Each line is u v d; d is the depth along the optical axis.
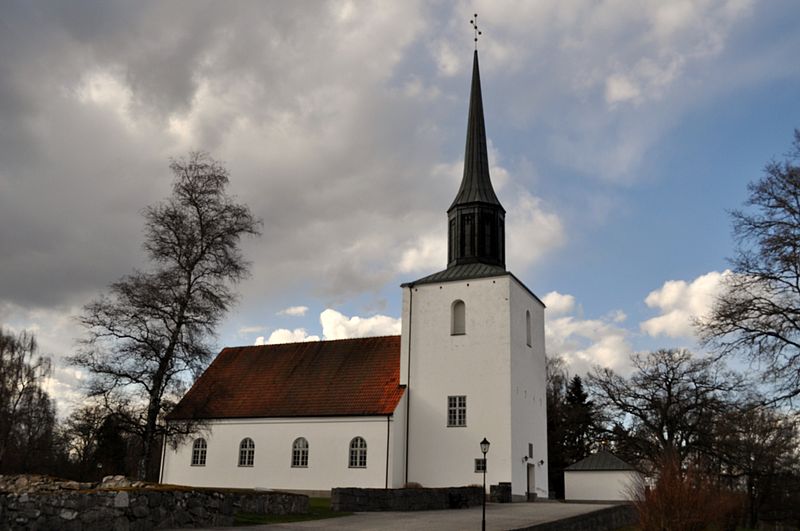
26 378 64.31
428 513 31.75
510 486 41.03
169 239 39.91
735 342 34.22
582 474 58.00
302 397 47.06
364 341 50.16
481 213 47.94
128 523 19.78
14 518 17.23
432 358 45.16
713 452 53.59
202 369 38.94
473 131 50.19
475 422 43.03
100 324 37.50
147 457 36.88
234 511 24.34
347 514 29.69
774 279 33.47
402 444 44.12
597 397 65.25
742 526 46.56
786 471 49.09
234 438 47.53
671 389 61.53
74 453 56.09
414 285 46.94
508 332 43.56
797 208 32.97
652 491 25.22
